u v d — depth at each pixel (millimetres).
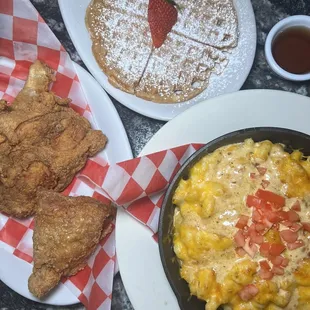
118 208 321
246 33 372
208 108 329
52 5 377
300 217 275
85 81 353
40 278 326
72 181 354
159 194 325
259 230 269
